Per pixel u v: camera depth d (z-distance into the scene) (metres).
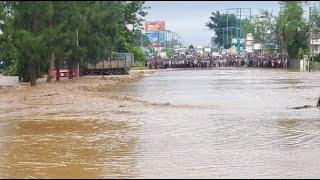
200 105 28.00
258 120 21.41
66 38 32.19
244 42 125.69
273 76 61.69
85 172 12.23
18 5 16.30
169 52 131.75
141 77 61.84
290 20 87.06
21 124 20.95
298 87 42.12
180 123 20.59
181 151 14.79
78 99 30.34
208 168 12.56
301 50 86.25
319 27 85.50
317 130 18.67
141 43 100.38
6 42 36.53
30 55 34.97
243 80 53.59
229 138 17.00
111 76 59.88
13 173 12.21
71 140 16.95
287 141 16.45
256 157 13.89
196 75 66.75
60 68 50.19
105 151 14.92
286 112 24.42
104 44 40.16
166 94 35.94
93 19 28.47
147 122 21.03
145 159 13.70
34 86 39.34
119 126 20.03
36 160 13.72
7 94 33.47
